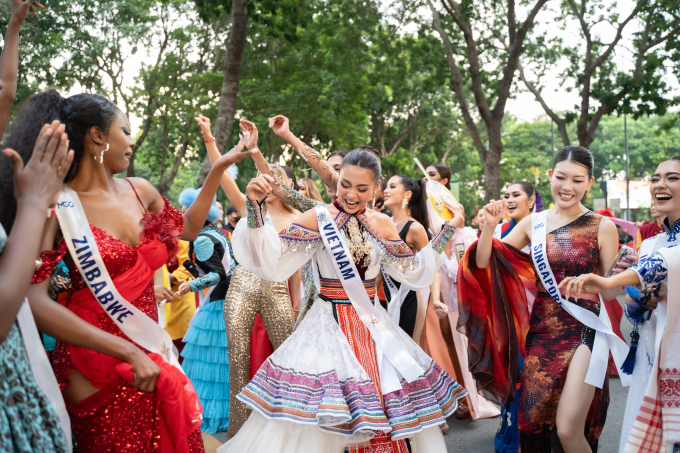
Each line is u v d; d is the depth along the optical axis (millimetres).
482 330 3645
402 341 2814
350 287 2701
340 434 2434
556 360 3104
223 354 4465
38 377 1648
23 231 1493
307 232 2732
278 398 2551
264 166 3432
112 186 2189
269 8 14578
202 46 23641
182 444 2002
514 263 3545
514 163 59844
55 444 1595
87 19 20234
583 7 20906
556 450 3109
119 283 2025
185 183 52969
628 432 2994
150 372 1856
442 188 5133
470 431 4508
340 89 19906
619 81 21219
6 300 1409
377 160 2789
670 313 2709
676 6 19094
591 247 3182
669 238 2939
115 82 22688
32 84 13039
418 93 31719
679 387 2719
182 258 5375
